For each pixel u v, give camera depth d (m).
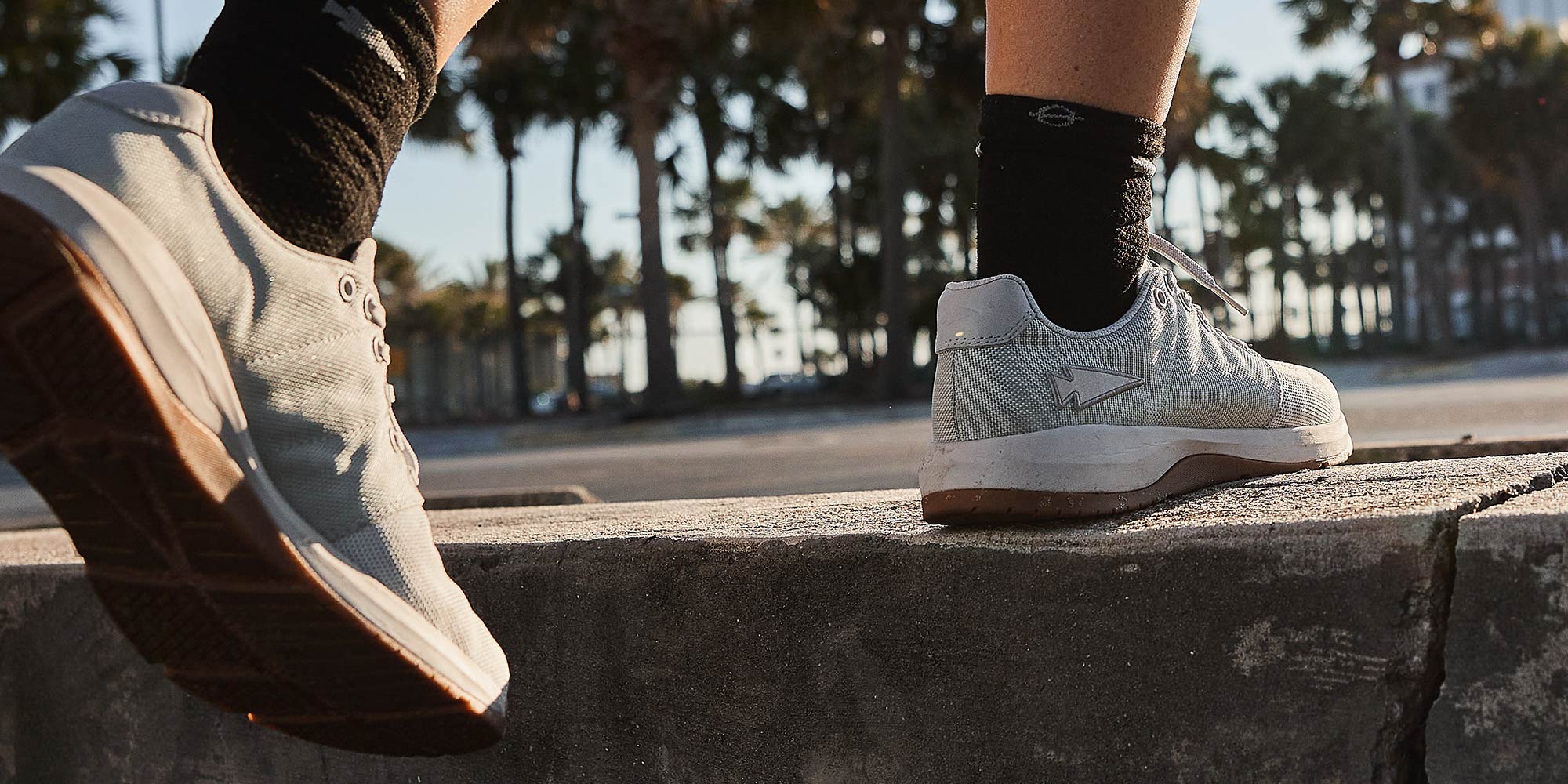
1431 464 1.05
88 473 0.66
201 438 0.66
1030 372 0.97
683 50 18.36
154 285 0.66
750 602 1.00
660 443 12.92
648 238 18.39
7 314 0.61
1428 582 0.74
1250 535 0.80
